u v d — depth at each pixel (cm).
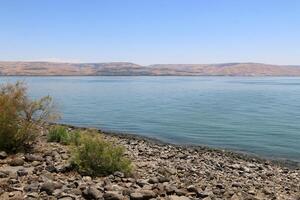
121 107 6756
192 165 1817
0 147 1352
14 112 1387
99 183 1034
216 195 1120
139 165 1433
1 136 1355
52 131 1703
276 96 10506
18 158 1231
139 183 1072
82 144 1215
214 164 1984
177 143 3108
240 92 12531
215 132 3862
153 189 1024
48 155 1348
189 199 977
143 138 3244
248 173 1845
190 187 1082
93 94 10719
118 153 1205
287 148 3025
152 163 1592
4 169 1109
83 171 1137
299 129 4162
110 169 1166
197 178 1396
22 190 901
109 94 10862
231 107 6988
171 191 1026
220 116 5447
